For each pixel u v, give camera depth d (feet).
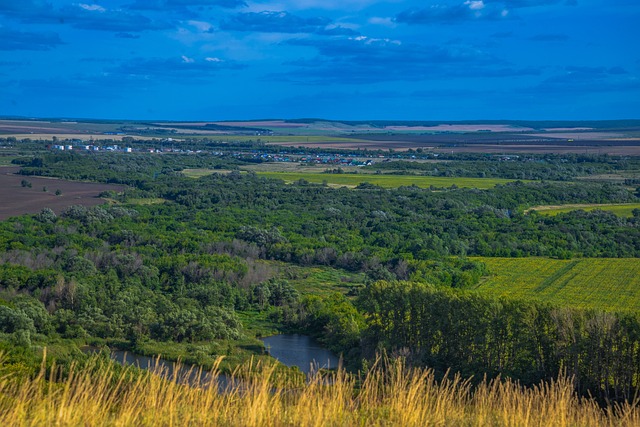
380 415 53.36
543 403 56.49
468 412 58.39
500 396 58.95
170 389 51.49
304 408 51.75
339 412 52.60
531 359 149.48
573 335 138.31
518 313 148.97
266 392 52.24
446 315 160.35
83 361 85.35
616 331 134.92
